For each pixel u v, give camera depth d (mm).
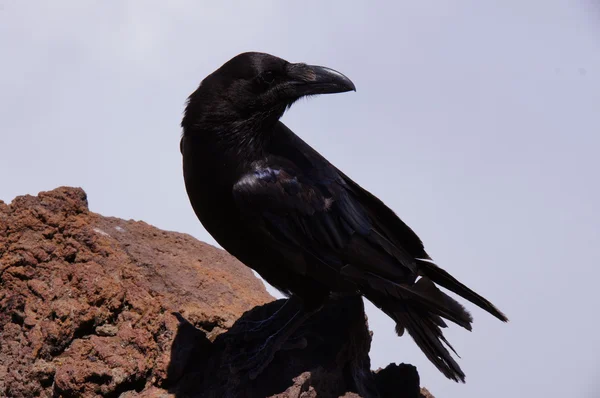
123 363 7598
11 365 7734
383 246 8219
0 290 8203
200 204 8133
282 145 8375
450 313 7891
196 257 9844
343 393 7898
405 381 8492
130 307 8094
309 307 8062
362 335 8266
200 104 8062
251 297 9562
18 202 8672
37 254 8320
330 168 8492
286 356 7820
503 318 8219
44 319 7898
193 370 7766
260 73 8031
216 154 7969
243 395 7473
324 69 8305
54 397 7488
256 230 7957
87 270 8250
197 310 8797
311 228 8070
